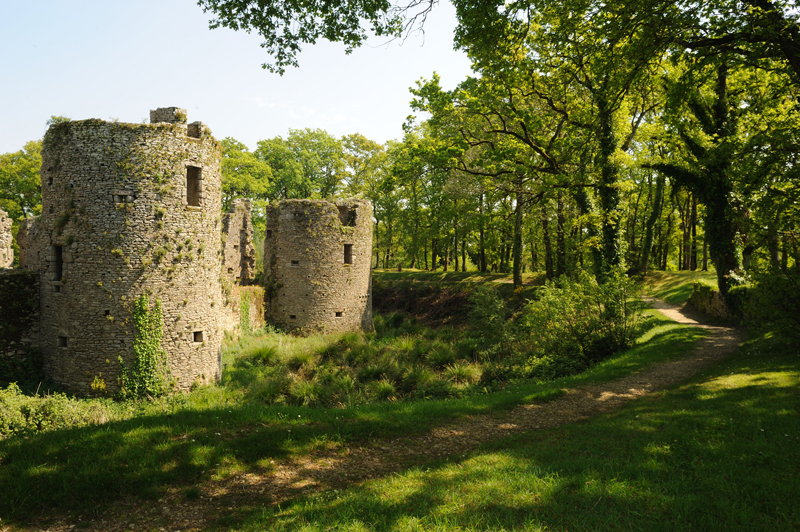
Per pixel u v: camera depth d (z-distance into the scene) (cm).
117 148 1295
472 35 972
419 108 1784
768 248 1173
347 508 451
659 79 1577
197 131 1473
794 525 365
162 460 596
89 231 1288
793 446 538
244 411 844
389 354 1794
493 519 405
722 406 743
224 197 3512
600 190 1711
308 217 2350
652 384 1038
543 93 1695
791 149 1074
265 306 2370
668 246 3928
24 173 3003
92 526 463
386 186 1894
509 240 3441
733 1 889
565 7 1005
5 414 879
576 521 392
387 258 5047
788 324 1051
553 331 1562
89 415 996
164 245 1352
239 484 569
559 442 663
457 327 2808
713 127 1709
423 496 475
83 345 1291
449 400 1040
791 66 923
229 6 890
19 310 1347
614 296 1509
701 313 2088
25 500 488
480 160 1695
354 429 759
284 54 960
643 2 845
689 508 401
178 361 1381
